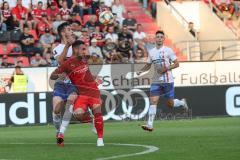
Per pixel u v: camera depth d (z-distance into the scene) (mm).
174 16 57656
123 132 31750
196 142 24859
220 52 55219
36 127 38438
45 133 32812
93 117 25156
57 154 21297
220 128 32719
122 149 22500
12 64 47969
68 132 32906
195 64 44469
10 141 27594
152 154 20766
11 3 55031
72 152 21781
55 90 25422
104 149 22578
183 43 56125
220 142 24656
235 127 33281
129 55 50844
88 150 22344
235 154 20422
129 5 60062
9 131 35156
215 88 43625
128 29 54062
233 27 61062
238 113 43844
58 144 24156
